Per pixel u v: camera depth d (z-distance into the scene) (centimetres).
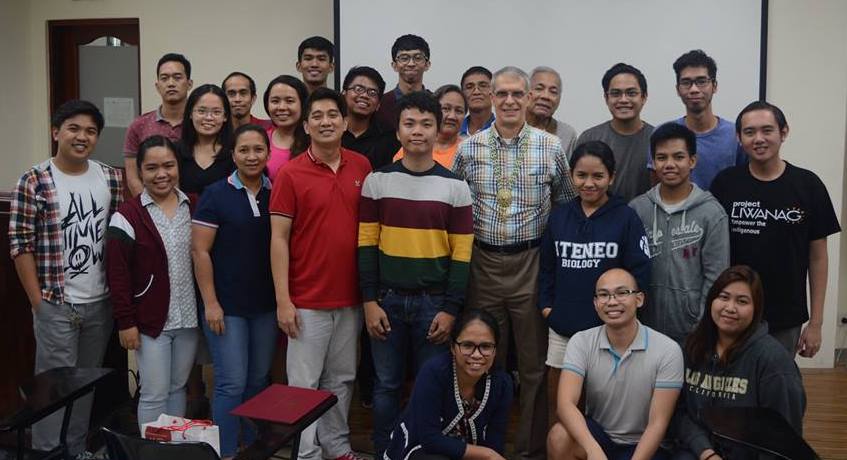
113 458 198
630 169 322
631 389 245
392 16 478
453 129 326
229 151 314
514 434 338
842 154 446
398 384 285
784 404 226
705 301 254
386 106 375
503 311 291
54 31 541
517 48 469
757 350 231
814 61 444
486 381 241
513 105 278
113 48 541
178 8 517
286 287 278
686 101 324
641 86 317
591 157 267
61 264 275
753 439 194
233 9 513
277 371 342
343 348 288
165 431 232
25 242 272
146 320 274
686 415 241
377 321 276
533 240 285
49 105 541
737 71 448
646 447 235
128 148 361
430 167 275
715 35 448
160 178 273
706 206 270
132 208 275
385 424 284
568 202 283
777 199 273
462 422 242
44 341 279
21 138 532
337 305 280
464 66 475
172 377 287
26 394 227
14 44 523
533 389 289
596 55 462
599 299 243
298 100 318
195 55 519
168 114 359
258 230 285
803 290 278
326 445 293
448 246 275
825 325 452
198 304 292
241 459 193
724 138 323
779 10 444
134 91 542
